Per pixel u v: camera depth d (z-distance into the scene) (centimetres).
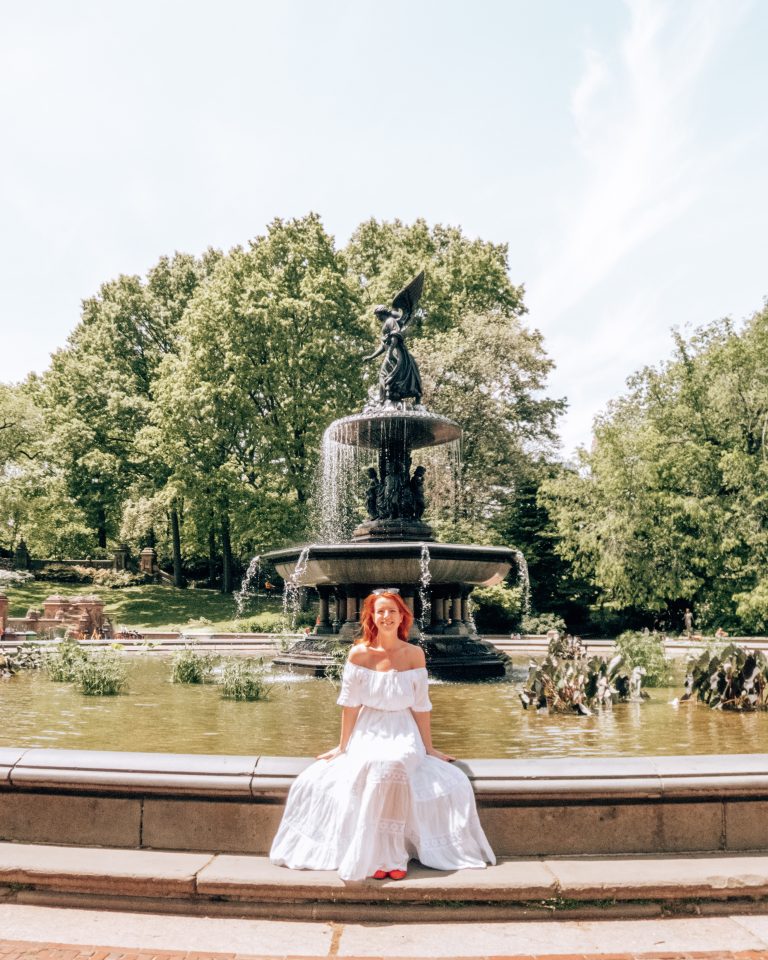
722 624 3141
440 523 3403
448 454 3538
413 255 4559
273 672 1474
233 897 402
